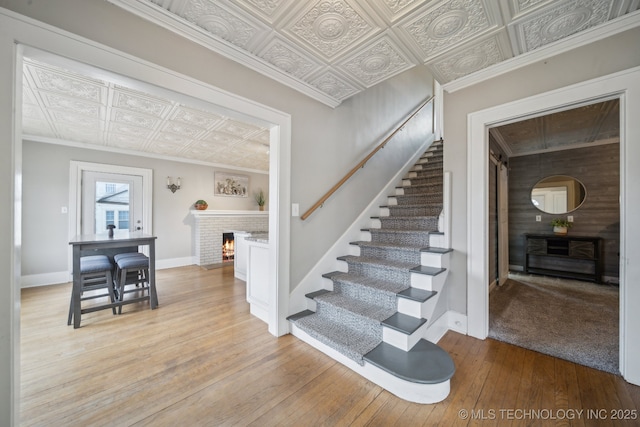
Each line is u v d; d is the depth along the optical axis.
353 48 1.94
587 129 3.57
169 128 3.56
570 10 1.57
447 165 2.48
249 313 2.88
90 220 4.38
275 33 1.78
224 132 3.74
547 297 3.35
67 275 4.11
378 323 1.94
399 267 2.33
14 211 1.18
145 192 4.96
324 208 2.72
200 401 1.54
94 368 1.85
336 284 2.56
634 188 1.60
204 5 1.54
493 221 3.63
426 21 1.66
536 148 4.52
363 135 3.27
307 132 2.54
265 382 1.71
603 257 4.14
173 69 1.66
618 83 1.66
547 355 1.99
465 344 2.16
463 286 2.37
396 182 3.89
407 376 1.53
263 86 2.16
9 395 1.16
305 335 2.22
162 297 3.44
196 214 5.42
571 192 4.44
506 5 1.53
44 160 3.96
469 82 2.32
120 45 1.46
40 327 2.50
